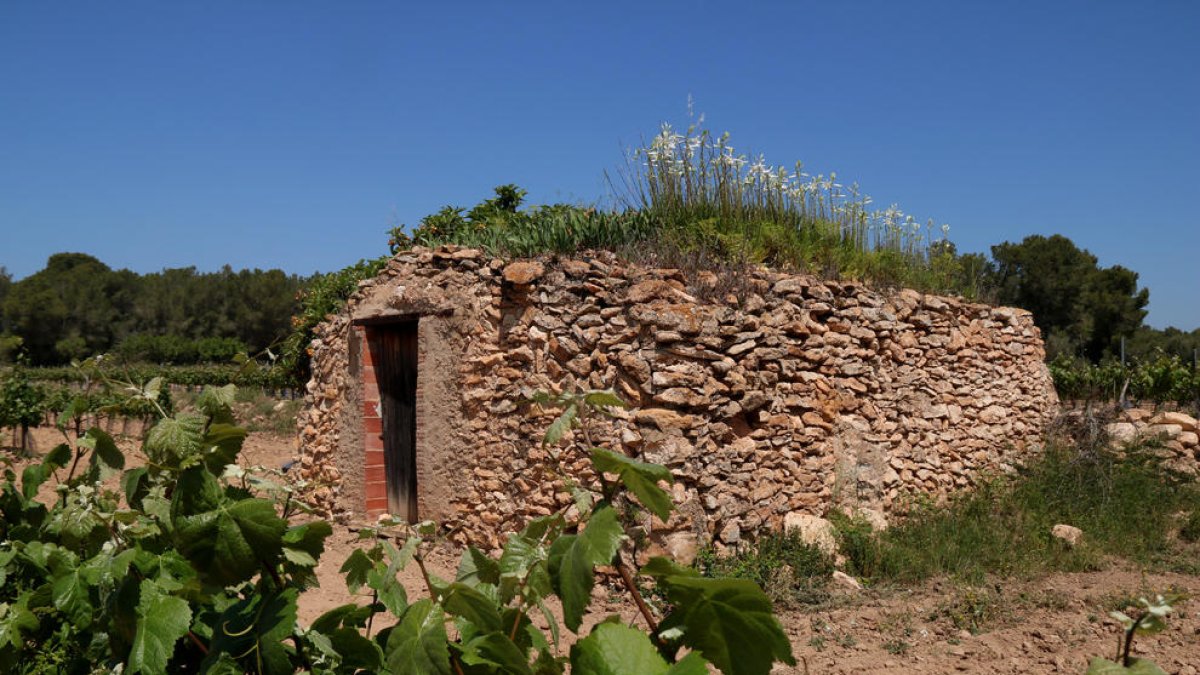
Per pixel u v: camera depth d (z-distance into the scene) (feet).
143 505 7.13
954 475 32.55
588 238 26.94
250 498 6.75
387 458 30.17
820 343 26.58
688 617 5.58
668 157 30.53
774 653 5.37
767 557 22.58
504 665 5.87
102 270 194.70
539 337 24.40
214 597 7.60
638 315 22.45
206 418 6.70
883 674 16.55
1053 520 29.50
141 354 132.16
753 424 24.26
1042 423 38.91
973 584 22.91
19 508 11.61
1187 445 39.88
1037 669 16.69
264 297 168.35
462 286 26.81
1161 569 25.53
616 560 5.96
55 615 9.60
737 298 24.12
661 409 21.97
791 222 31.68
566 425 5.56
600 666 5.11
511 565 6.01
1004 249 108.47
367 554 7.24
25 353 53.52
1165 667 16.55
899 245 36.50
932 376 32.12
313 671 6.77
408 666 5.53
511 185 40.73
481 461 25.71
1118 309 101.81
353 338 30.83
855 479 27.22
